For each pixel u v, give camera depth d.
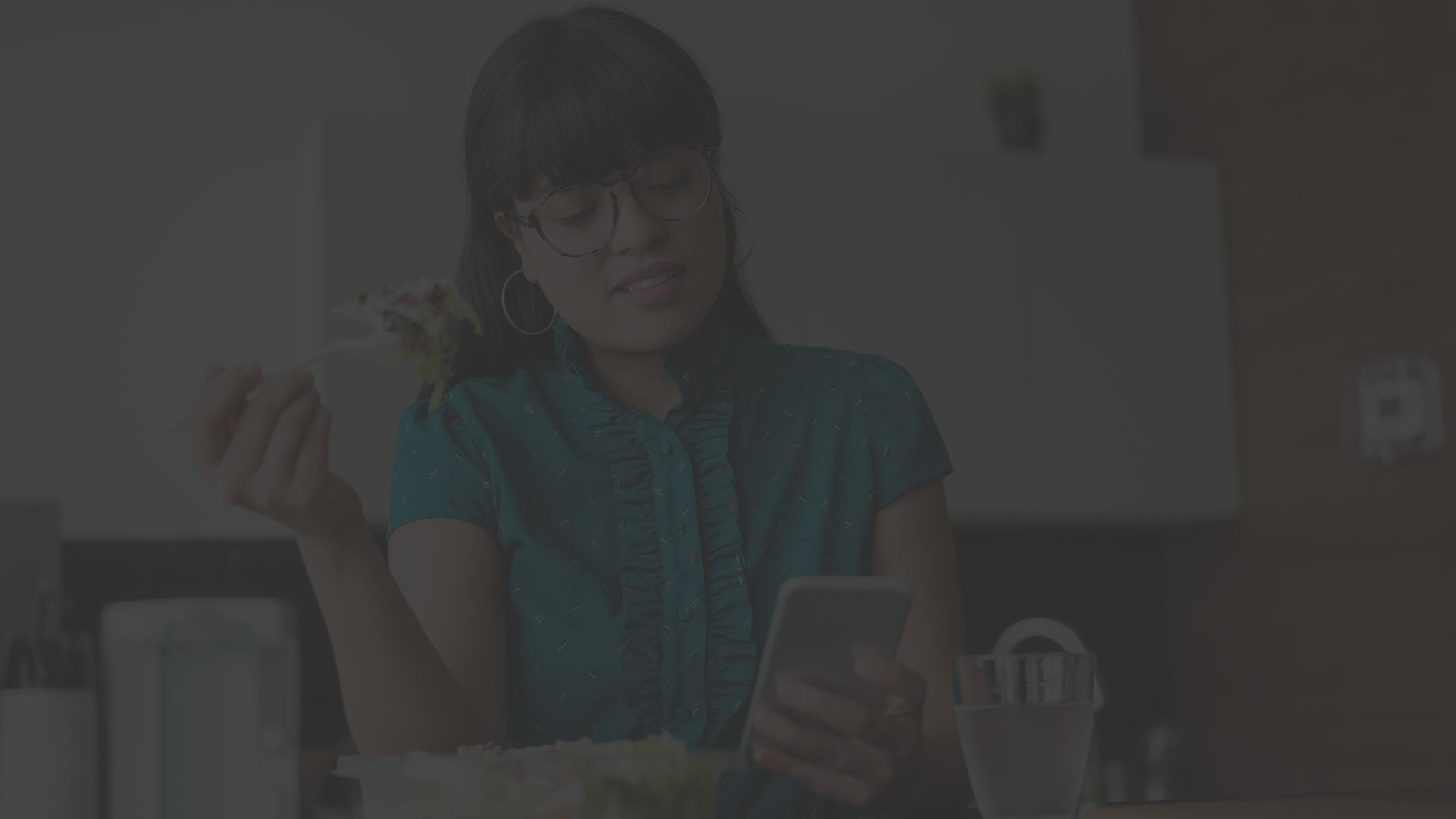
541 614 1.16
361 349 0.81
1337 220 3.10
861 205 3.13
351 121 2.78
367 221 2.76
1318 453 3.15
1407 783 2.90
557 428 1.21
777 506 1.22
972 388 3.15
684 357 1.22
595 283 1.14
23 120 2.95
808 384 1.27
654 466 1.19
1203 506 3.31
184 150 3.02
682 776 0.69
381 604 0.85
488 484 1.18
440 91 3.18
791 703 0.82
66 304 2.91
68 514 2.85
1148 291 3.33
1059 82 3.64
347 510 0.81
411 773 0.69
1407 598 2.92
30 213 2.92
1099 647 3.55
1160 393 3.30
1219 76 3.44
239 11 3.09
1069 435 3.22
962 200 3.21
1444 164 2.83
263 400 0.77
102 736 0.73
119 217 2.97
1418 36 2.89
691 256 1.14
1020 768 0.79
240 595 2.91
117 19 3.02
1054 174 3.29
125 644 0.69
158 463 2.91
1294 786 3.21
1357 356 3.04
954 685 0.83
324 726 2.88
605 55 1.11
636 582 1.16
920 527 1.25
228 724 0.69
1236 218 3.39
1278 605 3.26
